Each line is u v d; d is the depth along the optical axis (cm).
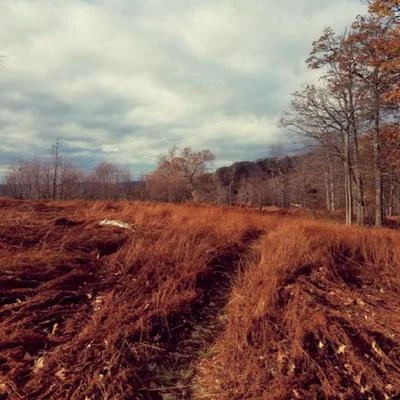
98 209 1231
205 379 351
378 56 1334
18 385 310
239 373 352
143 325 411
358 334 421
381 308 504
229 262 683
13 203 1304
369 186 2748
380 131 1527
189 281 548
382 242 779
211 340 423
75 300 460
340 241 772
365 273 641
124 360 353
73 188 4422
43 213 1034
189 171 5822
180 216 1062
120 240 675
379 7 1178
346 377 353
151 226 855
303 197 4288
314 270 612
